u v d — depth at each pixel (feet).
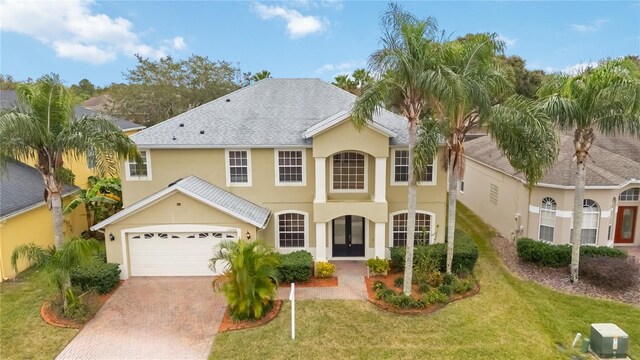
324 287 57.06
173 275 60.95
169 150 65.98
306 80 81.51
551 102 50.98
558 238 66.03
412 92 46.96
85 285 53.93
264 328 46.44
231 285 47.85
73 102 51.49
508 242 76.64
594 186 63.00
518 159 51.60
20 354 41.60
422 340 44.14
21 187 67.51
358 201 62.80
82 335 45.16
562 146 73.97
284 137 65.51
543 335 45.34
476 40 50.80
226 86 166.81
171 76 156.97
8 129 44.96
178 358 41.27
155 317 49.24
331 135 60.23
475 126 53.67
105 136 50.78
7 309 50.08
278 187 66.39
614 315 49.96
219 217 59.31
